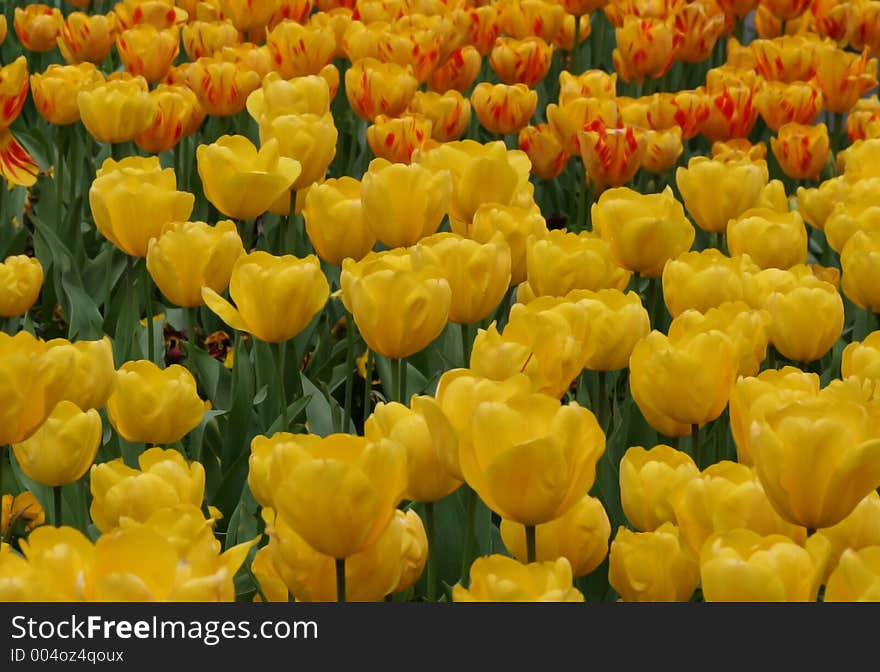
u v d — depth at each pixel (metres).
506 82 8.69
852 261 5.28
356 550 3.02
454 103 7.61
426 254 4.59
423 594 4.52
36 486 4.77
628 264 5.32
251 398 5.49
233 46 8.02
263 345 5.87
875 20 9.52
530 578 2.80
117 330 6.14
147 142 7.16
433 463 3.48
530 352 3.87
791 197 8.60
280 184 5.47
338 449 3.05
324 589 3.17
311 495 2.92
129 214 5.39
